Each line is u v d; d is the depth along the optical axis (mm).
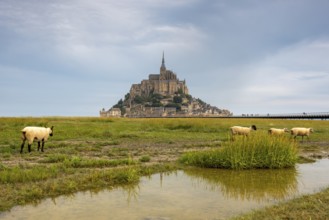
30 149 17188
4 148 17531
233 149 14445
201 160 14320
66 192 9508
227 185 10797
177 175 12430
